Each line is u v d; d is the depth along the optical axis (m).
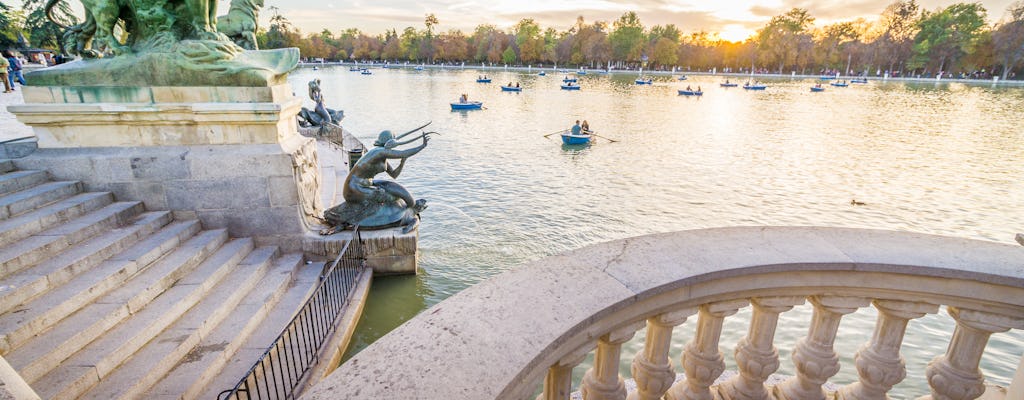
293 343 7.31
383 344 1.58
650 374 2.29
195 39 8.85
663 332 2.22
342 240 9.86
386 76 117.12
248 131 9.09
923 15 124.81
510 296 1.84
